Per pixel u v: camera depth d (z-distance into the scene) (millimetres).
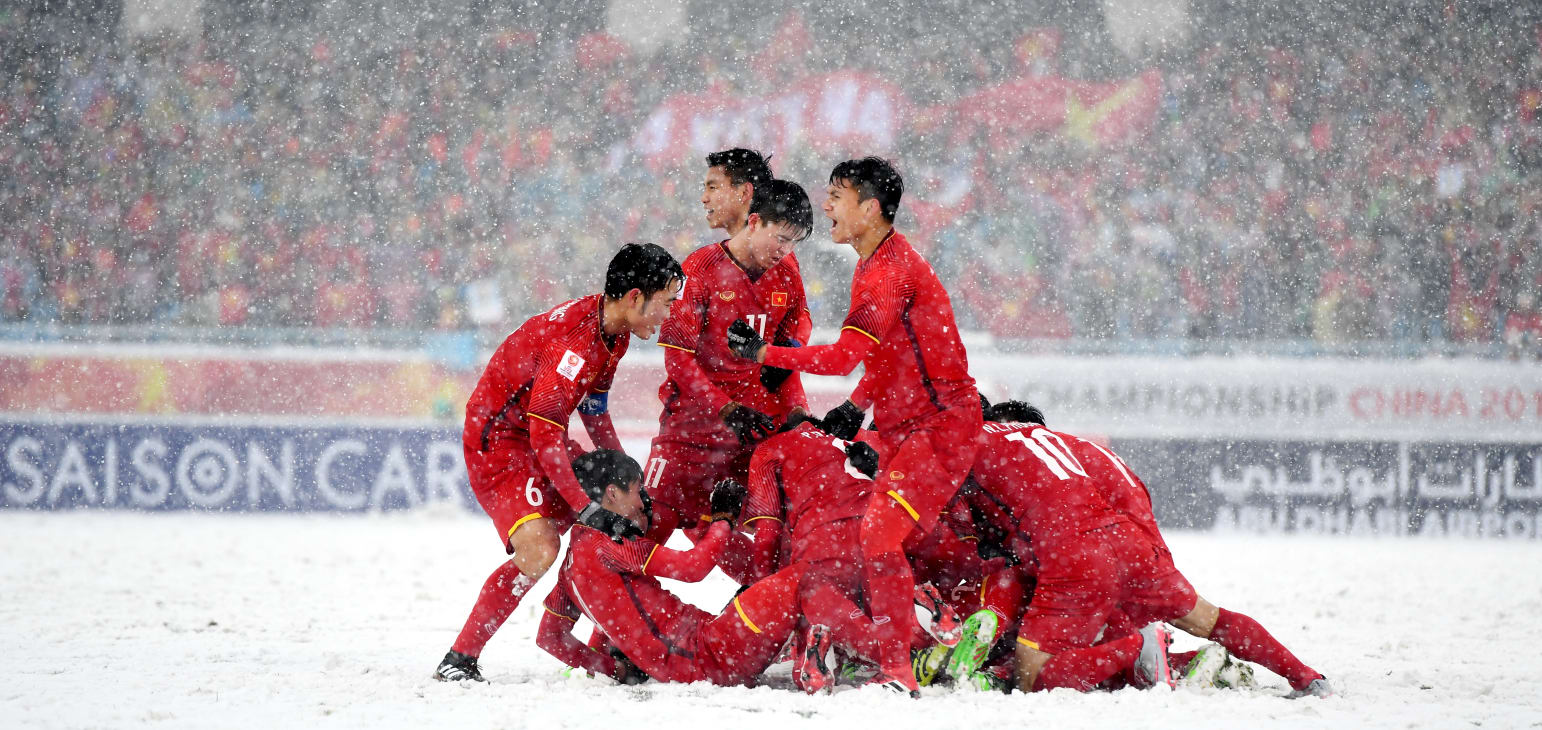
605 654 8641
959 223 28672
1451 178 28625
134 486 22891
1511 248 28109
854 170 8164
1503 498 23266
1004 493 8086
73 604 12938
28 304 27328
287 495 23000
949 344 8086
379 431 23250
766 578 8133
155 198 28047
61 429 22844
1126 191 28812
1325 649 10719
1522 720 7176
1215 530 23359
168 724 6867
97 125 28406
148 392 22969
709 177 9266
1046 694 7629
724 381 9289
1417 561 19000
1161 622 8250
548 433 8078
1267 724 6918
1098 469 8234
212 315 27500
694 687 7898
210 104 28812
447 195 28703
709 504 9383
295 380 23188
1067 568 7883
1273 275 28000
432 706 7383
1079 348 23781
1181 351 23719
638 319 8328
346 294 27781
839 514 8023
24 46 28453
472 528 21688
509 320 27922
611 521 8070
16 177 27859
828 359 8008
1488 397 23438
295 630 11398
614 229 28812
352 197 28484
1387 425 23422
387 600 13773
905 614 7816
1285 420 23469
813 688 7797
